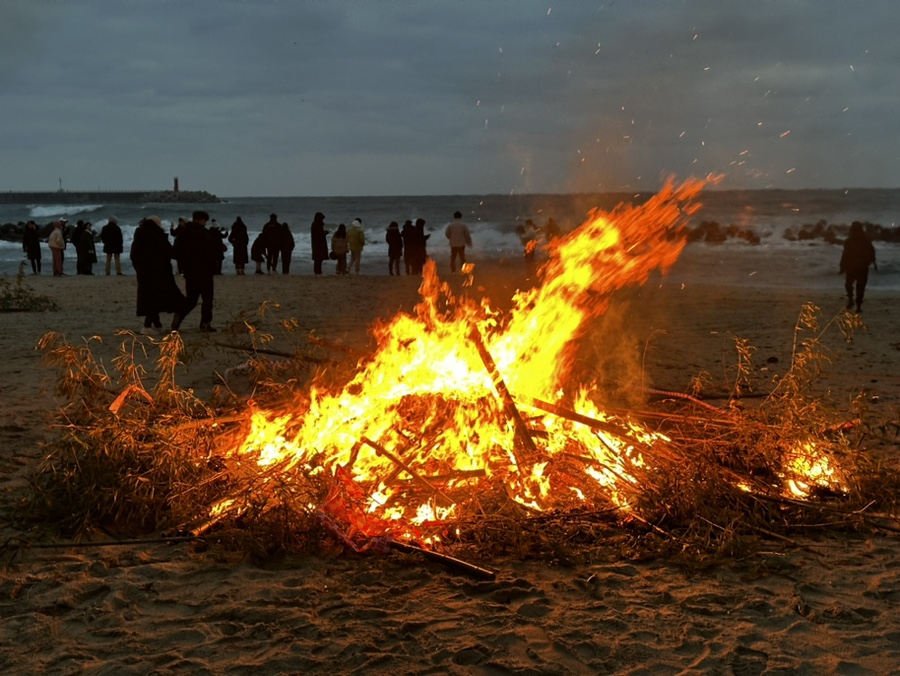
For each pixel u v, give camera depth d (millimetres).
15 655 3646
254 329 7504
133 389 6312
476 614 3961
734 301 19344
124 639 3777
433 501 5039
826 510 5219
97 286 22469
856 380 9688
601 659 3592
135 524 5121
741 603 4082
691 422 6297
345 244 27453
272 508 4820
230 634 3828
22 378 9664
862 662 3562
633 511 5043
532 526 4816
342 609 4008
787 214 75000
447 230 27766
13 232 57031
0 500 5488
